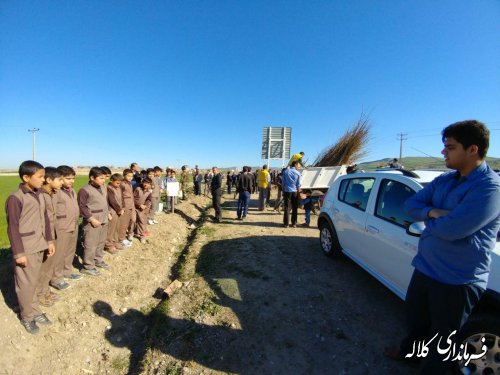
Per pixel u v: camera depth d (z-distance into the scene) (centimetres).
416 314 252
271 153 1521
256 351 322
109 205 576
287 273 504
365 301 416
